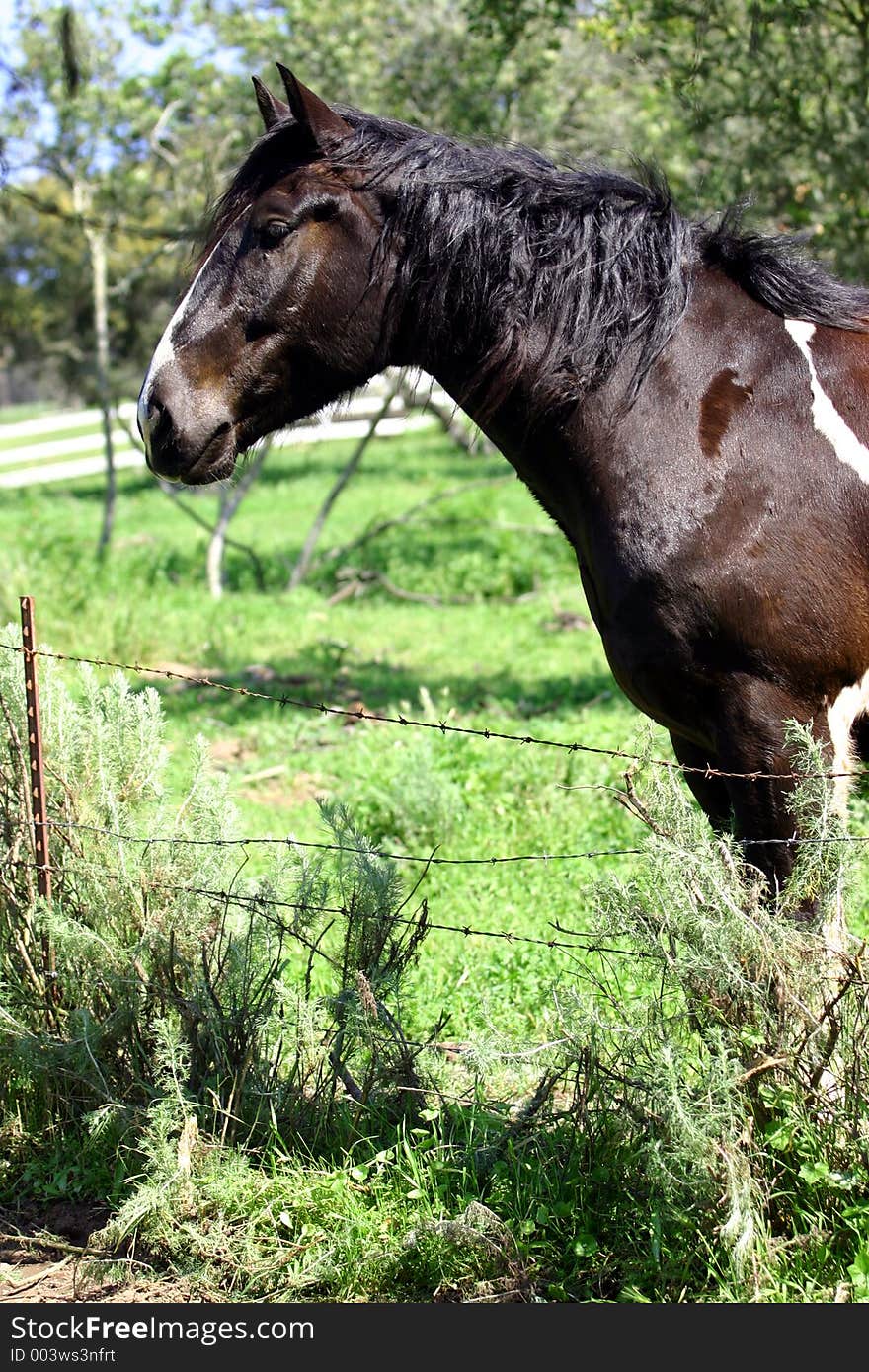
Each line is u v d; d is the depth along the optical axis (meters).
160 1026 3.21
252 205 3.22
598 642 10.85
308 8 11.97
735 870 2.76
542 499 3.31
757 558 2.89
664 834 2.79
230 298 3.21
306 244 3.20
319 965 4.45
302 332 3.24
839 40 8.54
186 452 3.23
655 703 3.09
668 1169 2.65
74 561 13.34
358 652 10.59
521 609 12.52
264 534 18.00
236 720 8.39
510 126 11.98
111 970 3.42
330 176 3.21
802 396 3.00
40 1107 3.54
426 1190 3.04
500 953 4.54
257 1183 3.06
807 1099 2.73
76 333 28.31
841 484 2.93
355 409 27.44
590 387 3.06
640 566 2.96
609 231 3.10
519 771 6.44
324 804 3.51
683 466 2.96
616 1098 2.84
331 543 16.50
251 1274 2.93
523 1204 2.98
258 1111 3.23
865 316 3.15
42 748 3.58
